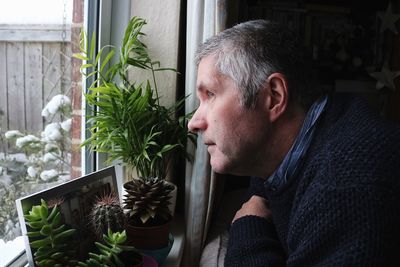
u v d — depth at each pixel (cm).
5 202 89
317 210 54
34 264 67
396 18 198
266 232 86
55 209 68
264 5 185
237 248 81
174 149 115
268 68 65
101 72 112
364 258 49
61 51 106
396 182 54
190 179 119
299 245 56
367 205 51
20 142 95
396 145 58
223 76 67
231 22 108
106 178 91
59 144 108
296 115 69
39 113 101
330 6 196
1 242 86
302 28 192
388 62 204
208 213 114
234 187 182
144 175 112
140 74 120
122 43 113
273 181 75
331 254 52
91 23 115
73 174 114
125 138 105
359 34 201
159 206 91
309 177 62
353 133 61
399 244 52
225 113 68
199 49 75
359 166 55
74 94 112
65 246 69
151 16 118
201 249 113
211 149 74
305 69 69
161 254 92
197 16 107
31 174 98
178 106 120
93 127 107
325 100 70
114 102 102
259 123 68
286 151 71
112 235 70
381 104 208
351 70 203
